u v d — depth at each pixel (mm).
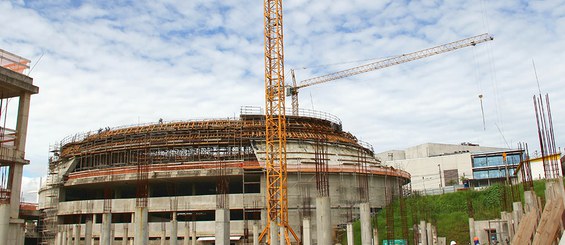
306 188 73500
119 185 79625
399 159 139750
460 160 125062
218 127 79000
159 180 75812
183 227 72500
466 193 76688
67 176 82562
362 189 76688
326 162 68438
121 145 79000
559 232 31312
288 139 79688
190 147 78125
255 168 73500
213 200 72875
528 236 32562
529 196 41031
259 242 64938
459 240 61688
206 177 73688
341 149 83625
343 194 75438
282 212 66062
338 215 74062
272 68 70625
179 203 73312
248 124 81062
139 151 77125
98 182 76062
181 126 80812
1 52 39438
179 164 74688
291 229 65375
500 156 120688
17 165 39844
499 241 54781
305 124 84938
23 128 40500
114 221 81625
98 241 74812
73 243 73312
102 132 85500
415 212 65375
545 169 33469
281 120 70438
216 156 78812
